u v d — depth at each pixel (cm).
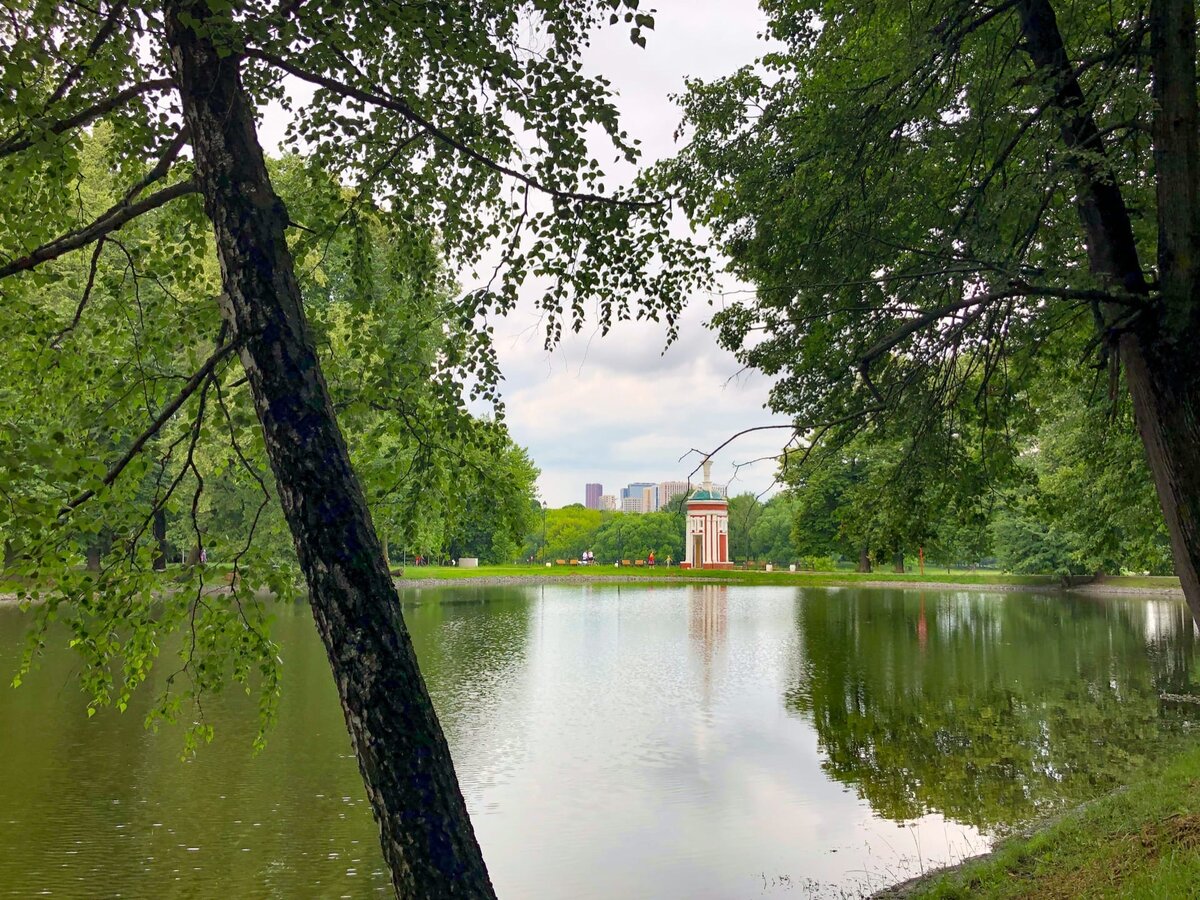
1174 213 505
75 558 418
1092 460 1207
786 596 4675
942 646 2344
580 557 10281
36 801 920
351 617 350
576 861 793
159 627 466
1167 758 1105
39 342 492
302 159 572
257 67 489
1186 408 496
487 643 2398
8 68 377
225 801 924
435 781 344
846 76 764
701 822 903
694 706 1522
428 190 562
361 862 762
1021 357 764
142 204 407
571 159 452
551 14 435
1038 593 4925
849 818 912
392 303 604
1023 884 634
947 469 683
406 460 537
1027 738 1245
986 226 563
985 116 586
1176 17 506
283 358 366
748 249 750
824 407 700
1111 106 557
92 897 686
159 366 518
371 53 479
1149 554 1652
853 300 665
